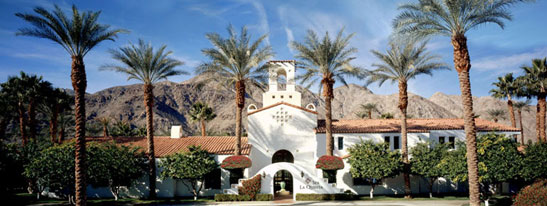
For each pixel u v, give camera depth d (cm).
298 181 2795
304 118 3462
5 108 3709
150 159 2866
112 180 2752
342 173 3139
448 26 2009
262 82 3212
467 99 1923
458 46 1945
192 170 2742
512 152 2452
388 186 3144
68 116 5100
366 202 2614
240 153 3009
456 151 2728
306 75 3102
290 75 3778
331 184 2809
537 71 4028
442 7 1959
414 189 3150
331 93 3048
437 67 2916
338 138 3319
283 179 3356
